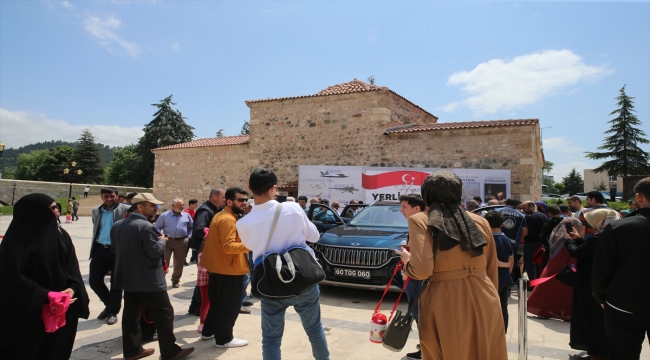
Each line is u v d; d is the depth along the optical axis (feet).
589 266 14.84
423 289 9.20
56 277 11.00
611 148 131.85
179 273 27.53
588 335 14.76
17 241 10.50
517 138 50.62
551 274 20.51
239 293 15.99
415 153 56.70
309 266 10.97
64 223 87.66
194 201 32.76
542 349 16.35
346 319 20.01
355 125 61.36
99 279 19.99
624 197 70.28
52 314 10.44
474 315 8.66
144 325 16.72
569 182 236.84
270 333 11.35
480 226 9.50
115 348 15.97
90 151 218.18
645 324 10.46
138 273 14.10
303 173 54.75
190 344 16.33
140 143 157.58
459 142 53.88
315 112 64.80
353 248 23.75
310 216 32.89
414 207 15.56
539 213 27.71
